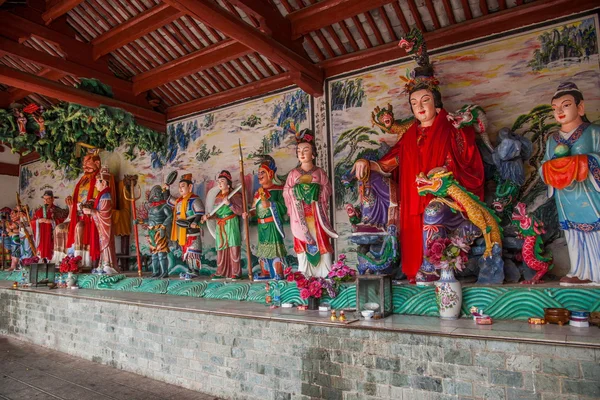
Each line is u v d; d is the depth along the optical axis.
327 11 7.98
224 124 10.85
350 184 7.90
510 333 4.53
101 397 6.58
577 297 5.09
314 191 7.58
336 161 8.85
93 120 10.94
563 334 4.41
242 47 9.09
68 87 9.88
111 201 11.77
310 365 5.54
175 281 9.21
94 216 11.56
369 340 5.12
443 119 6.63
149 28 9.31
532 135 6.96
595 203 5.23
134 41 10.25
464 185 6.30
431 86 6.72
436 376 4.69
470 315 5.57
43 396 6.72
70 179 15.21
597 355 3.95
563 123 5.65
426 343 4.76
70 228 12.09
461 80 7.59
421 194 6.36
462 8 7.44
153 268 10.30
